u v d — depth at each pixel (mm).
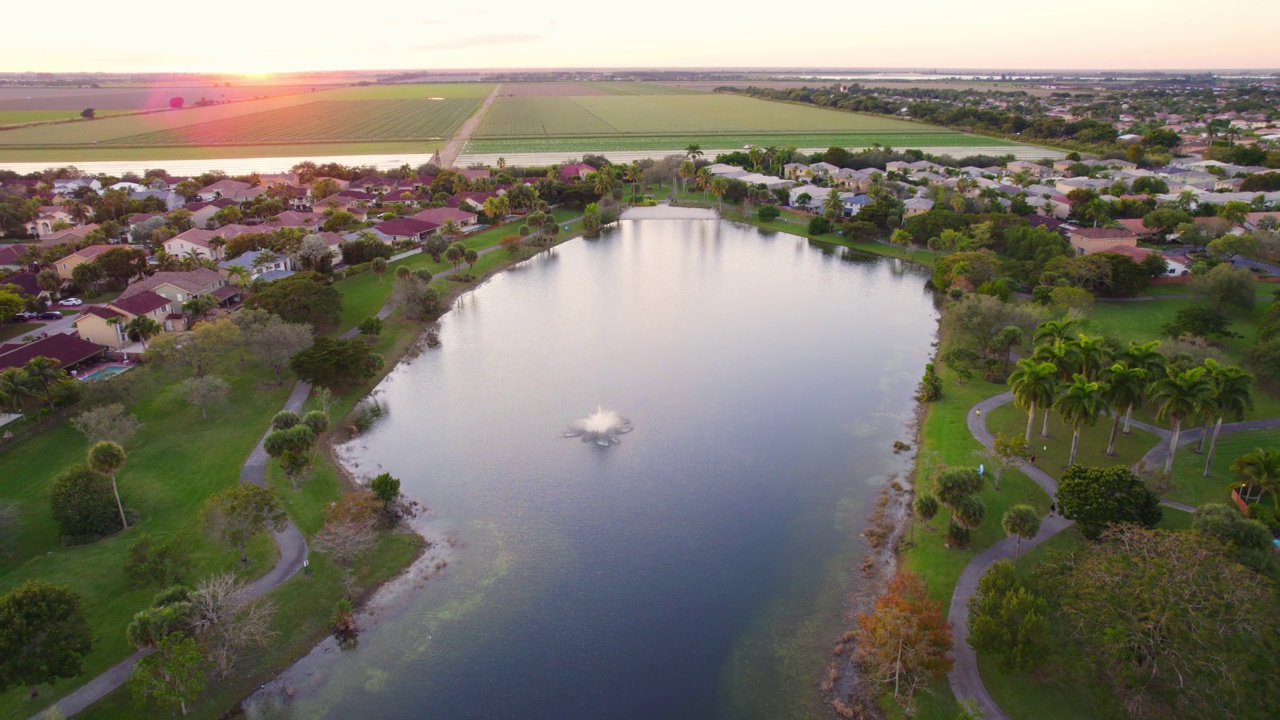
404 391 134000
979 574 80000
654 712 66875
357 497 88812
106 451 85562
